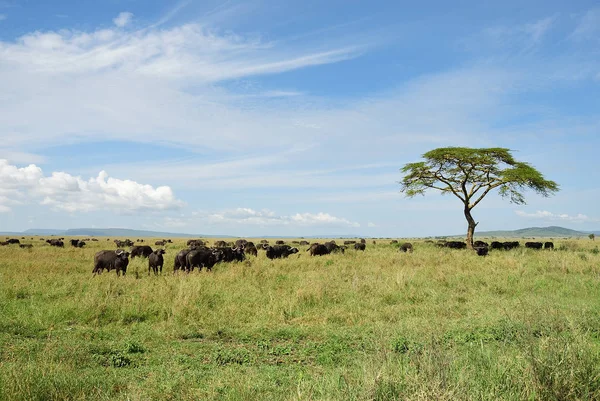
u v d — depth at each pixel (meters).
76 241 44.28
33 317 9.44
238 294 12.02
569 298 12.08
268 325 9.45
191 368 6.61
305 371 6.54
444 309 10.70
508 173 32.53
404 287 13.52
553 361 4.97
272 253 26.95
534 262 21.02
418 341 7.34
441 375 4.66
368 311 10.65
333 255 26.64
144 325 9.31
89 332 8.59
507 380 4.98
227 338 8.56
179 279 14.65
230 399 5.13
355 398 4.50
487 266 19.27
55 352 6.82
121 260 17.22
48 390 5.12
